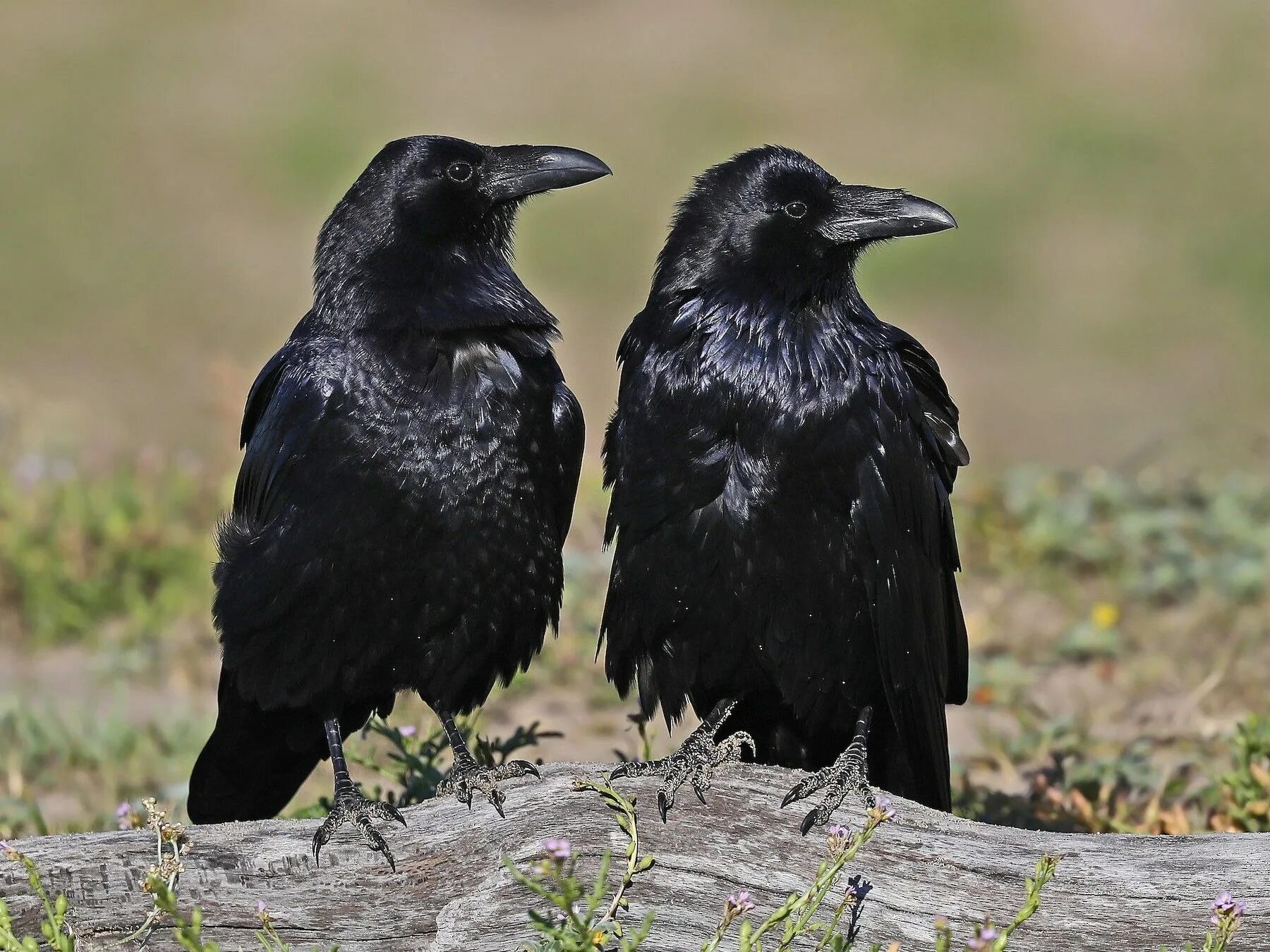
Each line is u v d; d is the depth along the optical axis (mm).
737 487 8391
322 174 34250
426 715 11789
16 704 12844
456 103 37312
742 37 40156
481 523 8727
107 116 36125
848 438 8445
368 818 7727
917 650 8812
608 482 8883
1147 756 11039
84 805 11273
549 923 6941
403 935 7555
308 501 8703
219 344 27594
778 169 8852
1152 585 14898
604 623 8930
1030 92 37219
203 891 7480
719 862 7504
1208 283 29844
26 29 39938
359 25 40844
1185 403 25281
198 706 13445
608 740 12469
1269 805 9398
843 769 7832
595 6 42062
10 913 7301
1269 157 34125
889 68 38469
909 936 7348
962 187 33469
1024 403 25375
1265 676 13141
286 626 8805
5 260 30547
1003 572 15492
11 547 15617
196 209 32844
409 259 9070
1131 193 33125
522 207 9867
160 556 15711
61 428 21484
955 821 7555
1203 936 7238
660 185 33781
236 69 38500
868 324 8961
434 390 8695
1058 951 7312
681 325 8656
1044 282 30094
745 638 8547
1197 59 38375
